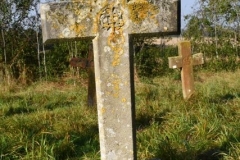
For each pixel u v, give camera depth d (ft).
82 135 20.40
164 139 18.07
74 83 44.39
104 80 12.20
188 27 55.62
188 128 20.12
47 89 40.11
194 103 26.02
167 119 22.94
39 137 18.81
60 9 11.91
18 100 32.19
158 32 12.26
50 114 25.39
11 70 47.96
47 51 51.26
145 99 28.71
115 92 12.25
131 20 12.09
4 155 16.74
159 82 43.75
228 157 15.97
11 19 49.96
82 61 29.14
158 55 53.01
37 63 50.80
